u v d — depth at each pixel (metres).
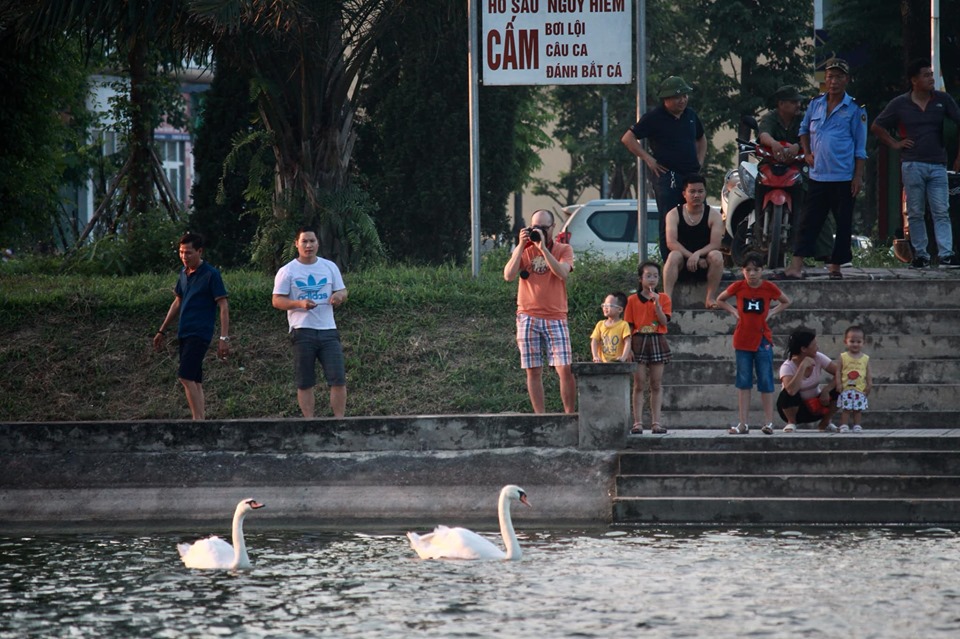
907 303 40.12
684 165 41.62
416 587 24.22
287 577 25.25
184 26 47.88
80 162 90.69
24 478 33.06
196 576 25.45
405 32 50.69
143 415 38.97
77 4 46.19
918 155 43.50
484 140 71.50
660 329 34.03
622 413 32.59
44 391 40.00
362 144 72.81
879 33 86.50
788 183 43.19
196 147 62.97
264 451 33.06
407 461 32.75
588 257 50.28
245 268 59.84
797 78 121.19
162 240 60.56
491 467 32.56
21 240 72.06
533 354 35.75
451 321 42.28
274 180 51.31
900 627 20.97
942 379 37.41
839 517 30.45
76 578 25.39
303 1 47.66
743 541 28.36
